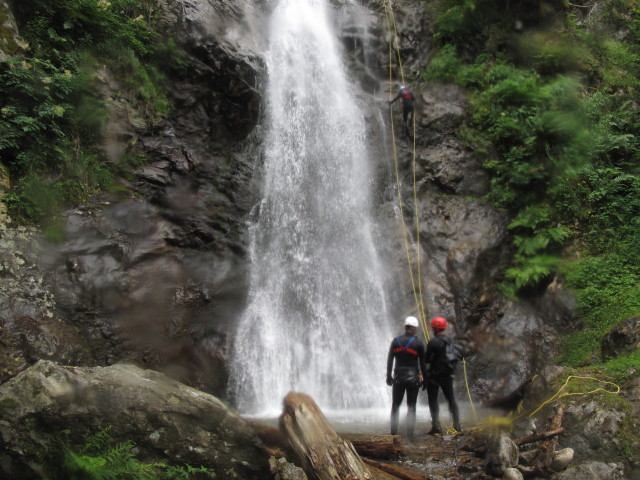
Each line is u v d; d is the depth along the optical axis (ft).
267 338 35.37
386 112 49.08
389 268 40.40
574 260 38.42
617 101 47.96
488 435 22.30
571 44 51.03
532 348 34.32
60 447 16.98
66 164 34.47
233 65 43.93
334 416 30.35
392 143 47.16
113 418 17.60
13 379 17.76
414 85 51.31
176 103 42.06
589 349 31.35
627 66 51.44
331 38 52.75
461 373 34.71
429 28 53.42
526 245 39.55
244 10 49.44
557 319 35.29
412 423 24.22
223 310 35.40
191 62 43.21
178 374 31.27
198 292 34.94
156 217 36.58
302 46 50.26
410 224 42.55
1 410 16.85
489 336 36.09
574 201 40.86
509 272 38.58
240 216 40.14
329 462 18.12
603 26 55.83
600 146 43.04
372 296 39.34
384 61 52.60
